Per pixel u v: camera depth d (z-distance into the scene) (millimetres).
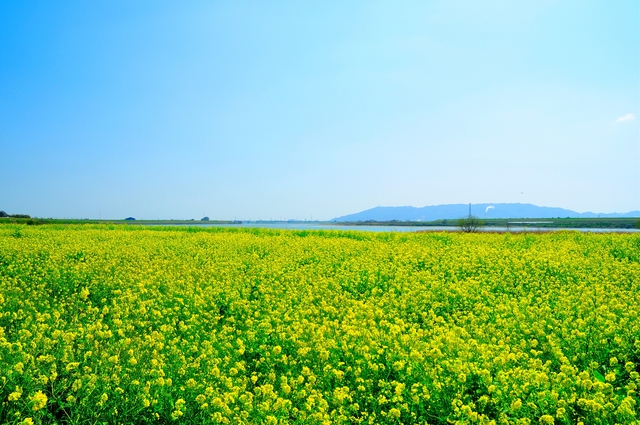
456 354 6473
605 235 24516
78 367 5922
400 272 13297
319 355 6434
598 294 10180
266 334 7742
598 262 14820
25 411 4848
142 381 5496
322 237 28266
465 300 10234
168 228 40031
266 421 4922
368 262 15461
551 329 7871
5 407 4773
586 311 8742
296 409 5129
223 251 19359
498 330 7789
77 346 6770
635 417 4816
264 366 6609
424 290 11109
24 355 5656
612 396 5148
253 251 19594
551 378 5672
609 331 7043
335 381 5949
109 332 7141
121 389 5133
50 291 11664
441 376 5605
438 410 5125
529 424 4711
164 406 5250
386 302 10141
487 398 5031
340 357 6625
